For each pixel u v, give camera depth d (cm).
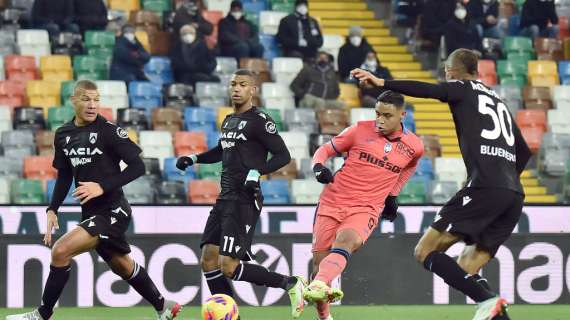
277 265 2998
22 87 4356
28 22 4747
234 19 4644
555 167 4306
